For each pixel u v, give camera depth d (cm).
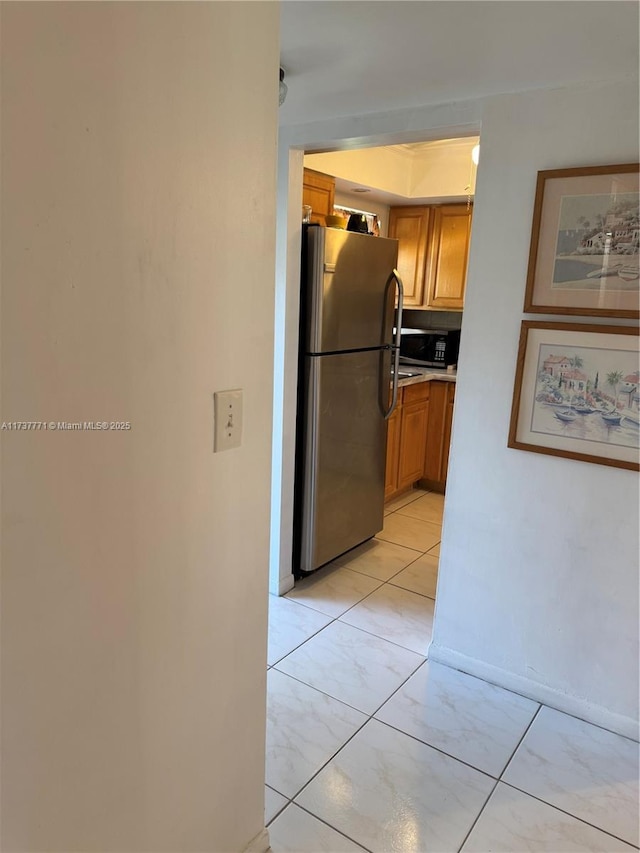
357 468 311
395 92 193
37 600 89
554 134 182
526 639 213
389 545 342
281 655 235
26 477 84
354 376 295
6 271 77
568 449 194
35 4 75
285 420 265
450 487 220
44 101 78
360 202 418
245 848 148
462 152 386
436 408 414
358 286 285
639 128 170
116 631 103
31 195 78
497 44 155
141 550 105
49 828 98
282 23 145
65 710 97
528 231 191
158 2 90
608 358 182
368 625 259
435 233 429
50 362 84
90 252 87
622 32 145
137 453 100
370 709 206
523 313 196
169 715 117
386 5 135
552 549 203
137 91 89
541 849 156
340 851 154
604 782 179
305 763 181
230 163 108
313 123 232
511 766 184
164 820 121
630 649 193
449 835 159
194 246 104
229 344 115
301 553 292
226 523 123
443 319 468
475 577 220
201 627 121
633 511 187
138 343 97
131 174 91
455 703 211
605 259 179
